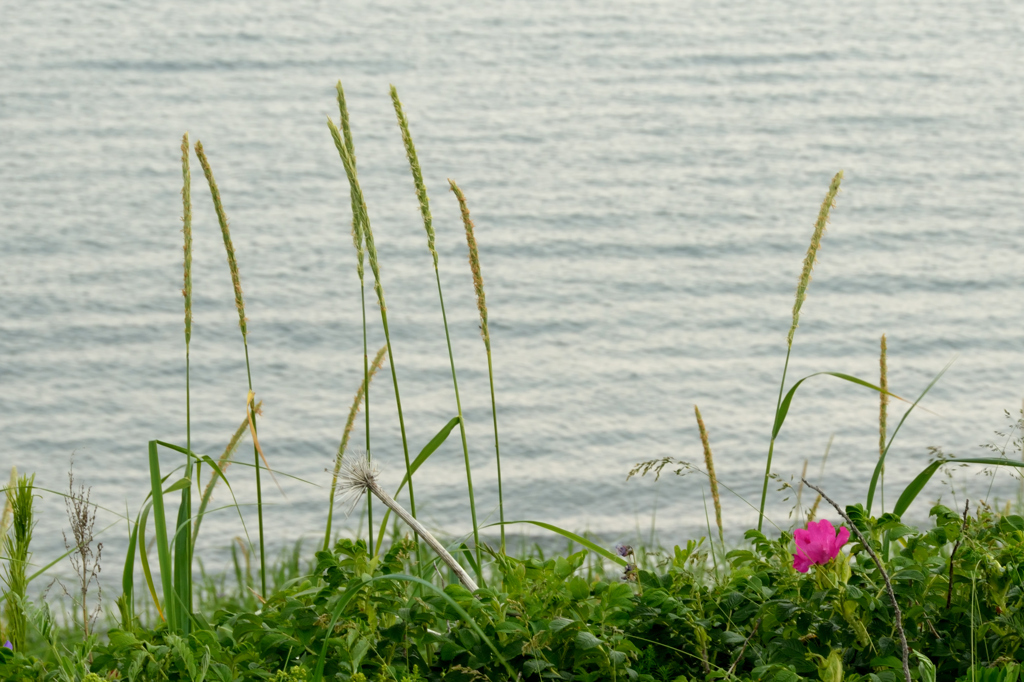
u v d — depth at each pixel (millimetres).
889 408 12914
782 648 2803
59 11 33062
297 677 2611
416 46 33188
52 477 11203
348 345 15227
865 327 15844
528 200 21656
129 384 13648
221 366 14367
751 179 23297
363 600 2928
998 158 24609
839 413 12898
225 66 30078
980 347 14867
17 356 14344
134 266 17641
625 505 10242
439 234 19875
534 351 15078
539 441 12133
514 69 31703
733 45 34500
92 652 3152
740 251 19203
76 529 3469
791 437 12172
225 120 26125
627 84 30734
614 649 2779
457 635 2771
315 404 13297
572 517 10078
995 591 2871
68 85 27469
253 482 10914
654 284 17656
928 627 2883
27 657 2994
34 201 20234
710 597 3057
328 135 25531
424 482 11109
